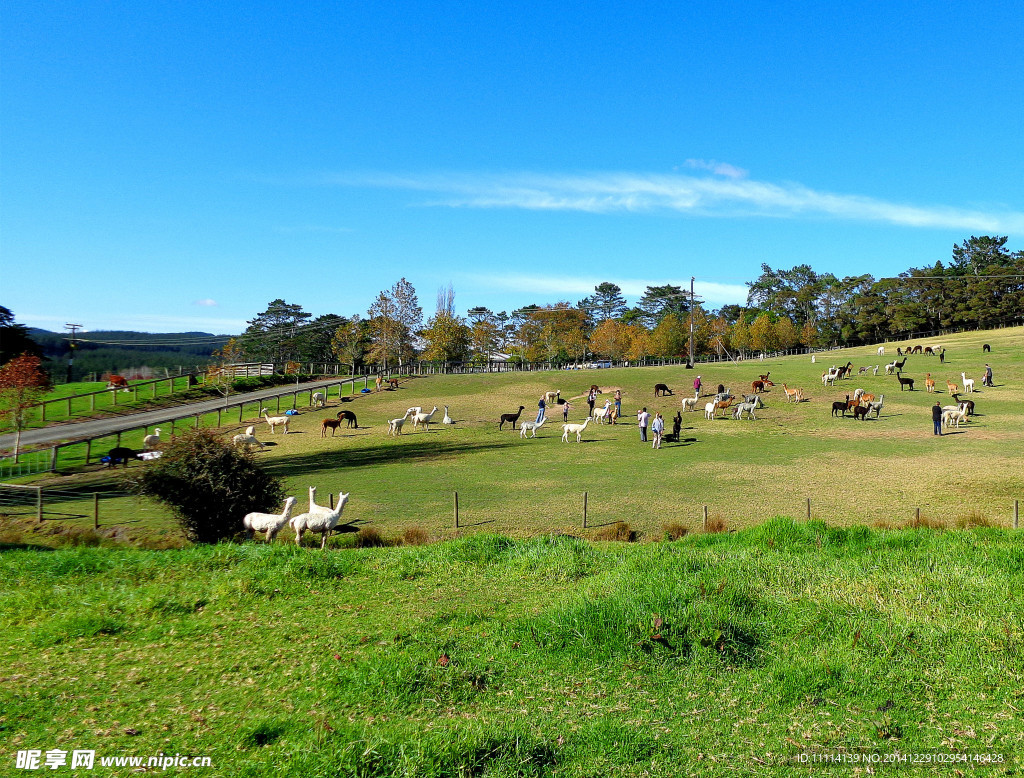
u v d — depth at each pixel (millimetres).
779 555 11133
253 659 7781
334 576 11383
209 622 9055
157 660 7836
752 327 116500
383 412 49531
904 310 123188
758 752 5914
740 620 8203
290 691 6949
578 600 8781
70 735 6059
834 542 12570
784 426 40500
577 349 112750
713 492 24250
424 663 7375
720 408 46844
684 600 8594
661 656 7629
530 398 54938
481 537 13641
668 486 25469
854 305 132375
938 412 35750
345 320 108938
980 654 7371
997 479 25031
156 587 10508
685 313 150625
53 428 43719
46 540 18609
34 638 8461
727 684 7145
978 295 117500
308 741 5785
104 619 8906
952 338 99375
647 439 37000
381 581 11109
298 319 115438
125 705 6688
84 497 25672
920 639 7742
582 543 13609
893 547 11875
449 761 5520
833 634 8070
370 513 21844
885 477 26234
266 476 18078
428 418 42094
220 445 17656
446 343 97312
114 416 48906
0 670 7574
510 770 5543
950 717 6438
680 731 6242
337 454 34938
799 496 23359
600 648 7770
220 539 17266
